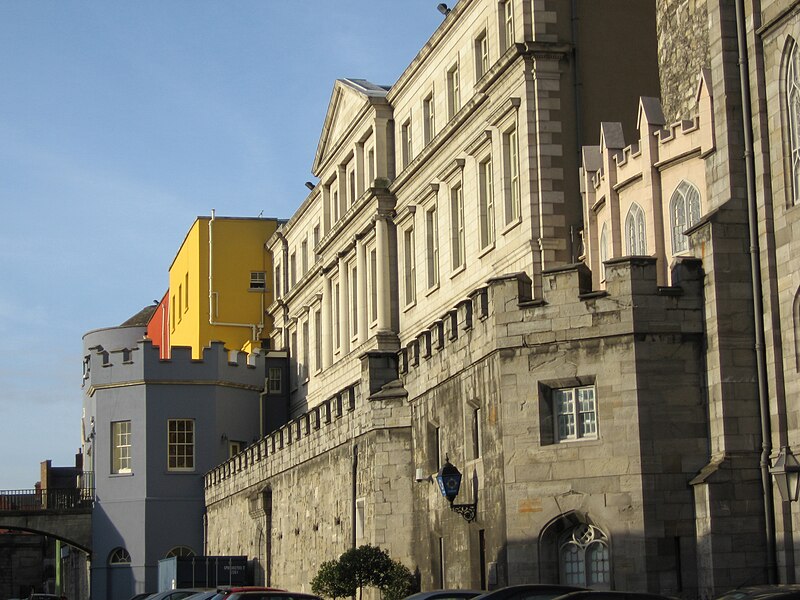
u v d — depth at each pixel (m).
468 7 48.53
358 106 60.34
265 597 27.50
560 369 28.91
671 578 27.38
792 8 27.00
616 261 28.52
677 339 28.23
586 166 40.16
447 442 34.78
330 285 68.12
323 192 68.19
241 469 59.66
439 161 51.53
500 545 30.00
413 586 37.66
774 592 18.25
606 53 43.75
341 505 44.97
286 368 75.12
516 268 43.72
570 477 28.52
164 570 57.59
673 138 34.81
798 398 26.62
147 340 65.81
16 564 98.94
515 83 44.00
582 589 21.53
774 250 27.62
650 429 27.86
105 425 66.19
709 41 32.00
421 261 54.06
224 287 80.94
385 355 42.09
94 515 65.56
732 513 27.00
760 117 28.06
